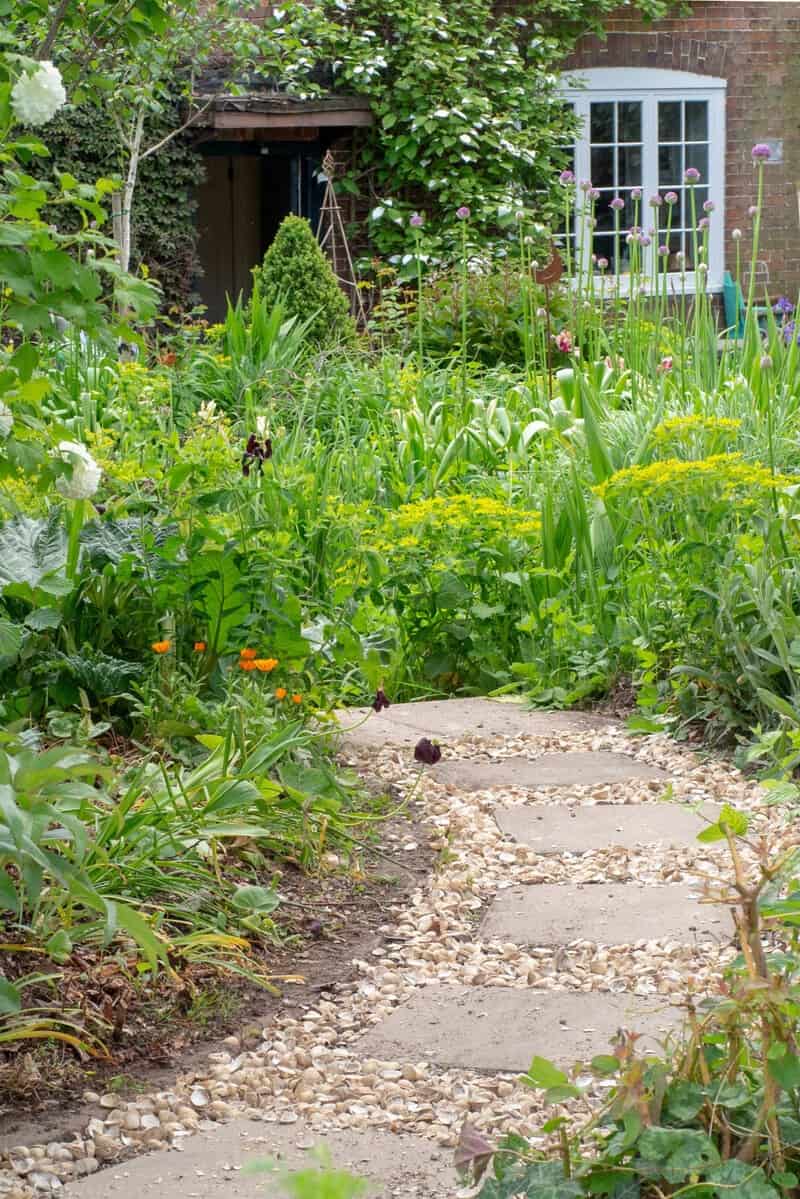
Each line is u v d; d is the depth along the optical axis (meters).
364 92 13.01
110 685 4.14
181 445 6.57
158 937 2.80
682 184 14.79
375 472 6.79
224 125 12.54
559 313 9.71
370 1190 2.05
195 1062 2.50
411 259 12.57
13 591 4.17
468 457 7.05
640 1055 2.45
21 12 3.57
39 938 2.75
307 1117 2.31
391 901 3.33
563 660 5.48
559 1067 2.45
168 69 10.11
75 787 2.45
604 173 14.54
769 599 4.46
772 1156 1.76
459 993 2.83
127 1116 2.28
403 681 5.66
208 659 4.41
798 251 15.08
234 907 3.12
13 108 2.82
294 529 5.36
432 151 13.12
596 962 2.93
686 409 6.90
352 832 3.75
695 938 3.03
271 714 3.92
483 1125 2.27
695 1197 1.74
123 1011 2.59
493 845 3.69
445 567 5.65
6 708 4.07
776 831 3.66
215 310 16.11
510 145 13.13
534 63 14.05
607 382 7.99
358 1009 2.76
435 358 9.93
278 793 3.65
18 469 2.98
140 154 11.93
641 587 5.38
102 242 2.84
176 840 3.16
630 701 5.14
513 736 4.76
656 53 14.40
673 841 3.66
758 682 4.32
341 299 10.73
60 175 2.80
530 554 5.97
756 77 14.73
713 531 5.05
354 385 8.19
